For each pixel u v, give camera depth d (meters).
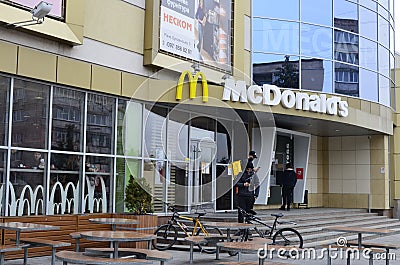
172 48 16.02
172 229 13.96
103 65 14.16
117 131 14.72
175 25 16.14
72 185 13.41
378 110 23.50
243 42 18.78
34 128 12.55
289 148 23.94
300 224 17.53
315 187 25.16
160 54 15.60
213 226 12.06
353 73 22.19
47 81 12.66
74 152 13.48
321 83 20.97
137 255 9.10
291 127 22.42
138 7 15.33
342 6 22.06
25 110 12.34
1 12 11.47
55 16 12.68
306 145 24.00
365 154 24.86
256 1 20.00
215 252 13.27
